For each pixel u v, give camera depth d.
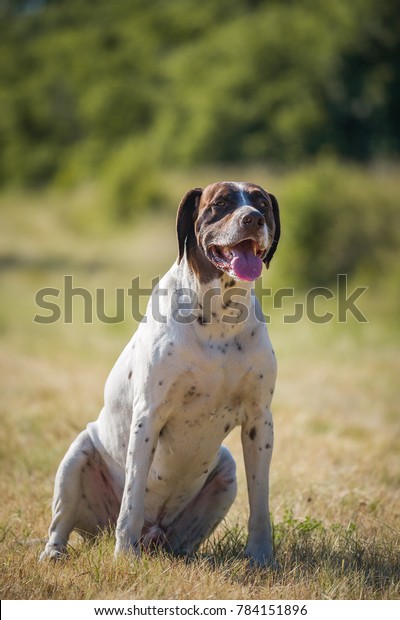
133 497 5.57
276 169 37.34
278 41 48.59
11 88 65.19
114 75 61.38
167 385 5.60
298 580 5.42
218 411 5.75
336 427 10.31
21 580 5.26
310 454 8.77
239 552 5.89
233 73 49.19
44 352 14.70
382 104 46.44
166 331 5.64
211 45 53.66
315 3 50.03
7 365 13.22
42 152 61.53
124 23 65.06
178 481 5.97
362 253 19.28
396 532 6.40
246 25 52.56
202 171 36.97
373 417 11.05
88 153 56.66
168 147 51.16
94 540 6.14
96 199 34.56
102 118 59.22
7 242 29.58
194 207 5.93
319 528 6.50
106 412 6.10
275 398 11.77
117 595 5.01
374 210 19.69
